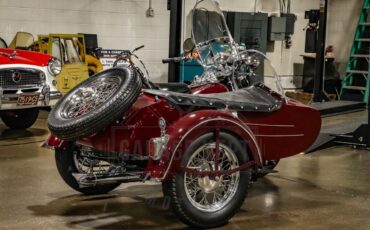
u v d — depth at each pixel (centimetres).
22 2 874
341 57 1210
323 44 1017
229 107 367
